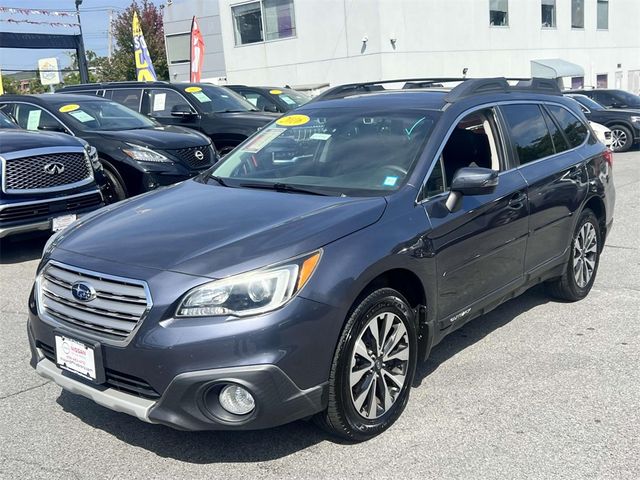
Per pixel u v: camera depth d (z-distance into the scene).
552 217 4.86
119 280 3.08
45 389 4.11
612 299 5.62
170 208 3.81
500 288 4.39
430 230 3.66
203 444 3.44
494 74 25.81
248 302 2.94
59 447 3.44
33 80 50.44
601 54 31.83
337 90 5.23
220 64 29.12
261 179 4.29
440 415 3.68
